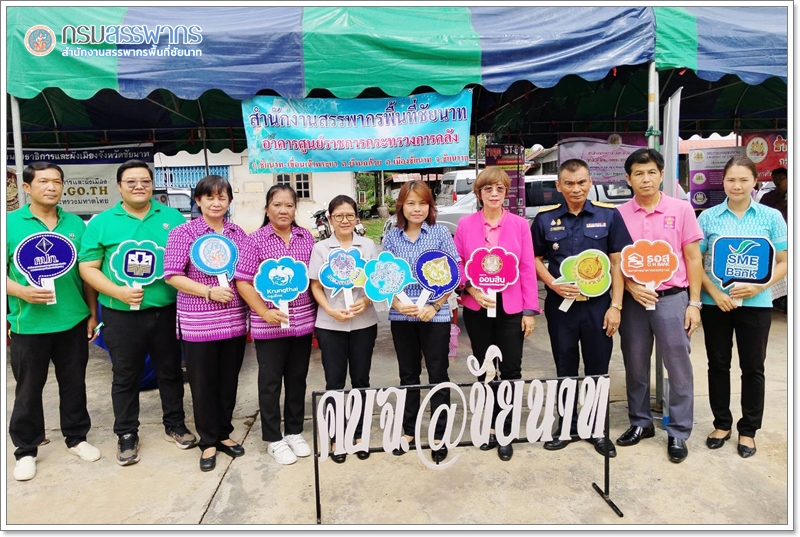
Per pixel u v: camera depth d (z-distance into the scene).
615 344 5.23
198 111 6.23
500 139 7.06
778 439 3.04
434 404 2.95
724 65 3.63
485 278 2.80
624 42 3.58
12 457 3.01
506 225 2.92
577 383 2.65
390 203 23.52
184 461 2.96
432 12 3.71
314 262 2.90
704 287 2.90
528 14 3.76
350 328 2.89
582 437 2.46
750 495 2.50
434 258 2.75
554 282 2.87
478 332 3.04
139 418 3.62
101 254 2.89
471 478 2.69
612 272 2.93
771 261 2.65
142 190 2.89
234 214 14.49
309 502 2.52
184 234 2.79
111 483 2.73
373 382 4.27
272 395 2.91
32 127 6.04
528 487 2.60
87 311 3.01
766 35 3.64
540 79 3.57
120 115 6.02
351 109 3.62
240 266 2.77
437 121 3.66
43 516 2.44
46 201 2.78
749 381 2.84
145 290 2.90
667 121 3.61
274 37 3.43
